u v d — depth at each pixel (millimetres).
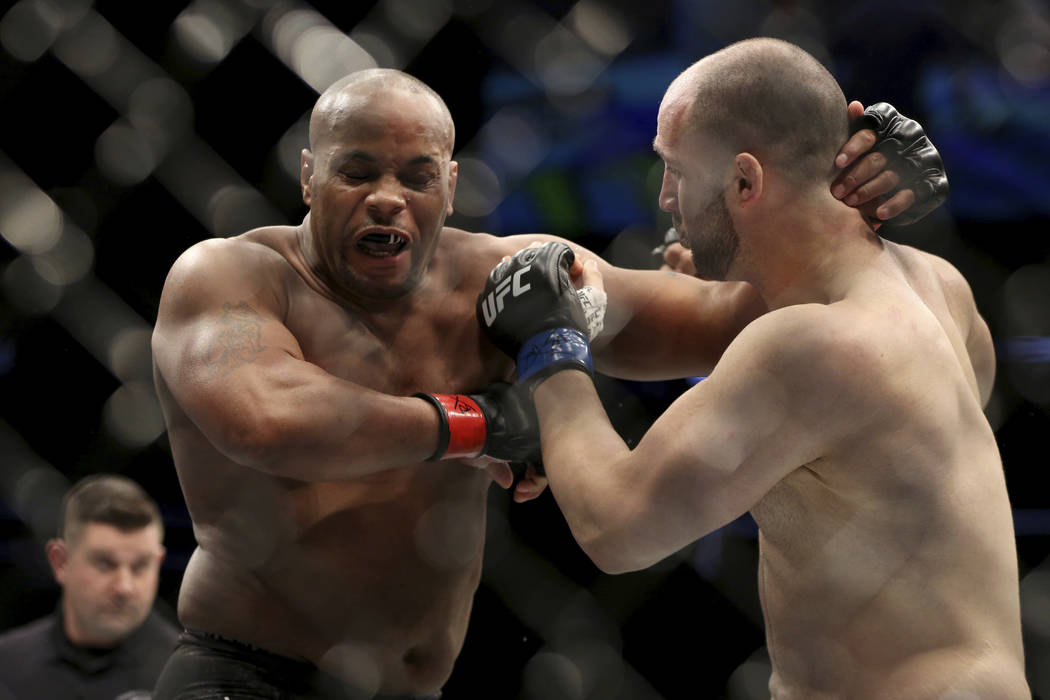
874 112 6945
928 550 5855
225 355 6570
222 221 11273
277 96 11711
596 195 12500
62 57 9352
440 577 7508
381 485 7234
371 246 6891
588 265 7609
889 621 5914
